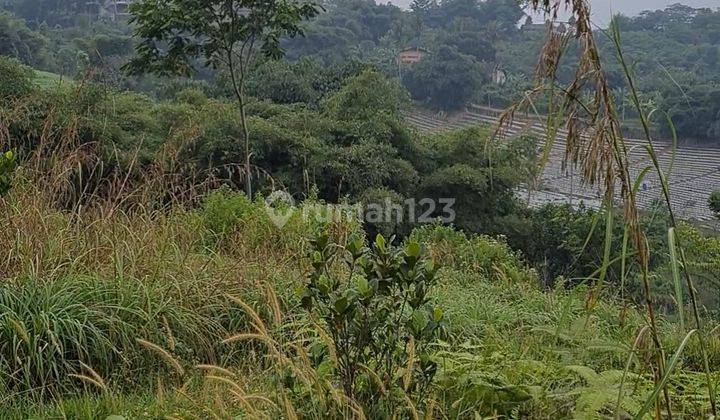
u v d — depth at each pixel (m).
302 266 5.29
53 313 4.06
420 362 2.63
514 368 3.07
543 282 9.41
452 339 4.23
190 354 4.23
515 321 5.31
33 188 5.16
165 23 12.95
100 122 6.71
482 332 4.84
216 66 14.12
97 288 4.36
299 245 6.34
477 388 2.84
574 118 1.83
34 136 5.98
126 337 4.11
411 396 2.65
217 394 2.85
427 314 2.64
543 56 1.84
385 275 2.59
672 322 4.11
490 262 9.39
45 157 5.62
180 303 4.55
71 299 4.27
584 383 2.97
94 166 5.59
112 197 5.39
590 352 3.28
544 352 3.57
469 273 8.09
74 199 5.52
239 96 13.36
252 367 3.94
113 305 4.25
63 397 3.79
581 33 1.80
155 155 6.36
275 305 2.94
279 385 2.64
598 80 1.80
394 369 2.66
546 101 1.87
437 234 10.65
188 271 4.96
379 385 2.50
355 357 2.58
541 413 2.76
